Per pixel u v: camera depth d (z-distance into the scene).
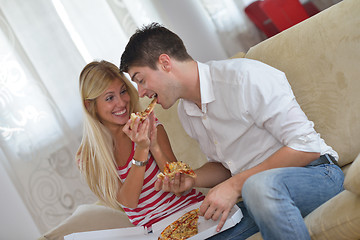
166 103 1.71
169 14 2.71
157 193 1.82
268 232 1.30
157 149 1.84
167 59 1.63
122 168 1.87
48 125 2.69
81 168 1.94
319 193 1.43
